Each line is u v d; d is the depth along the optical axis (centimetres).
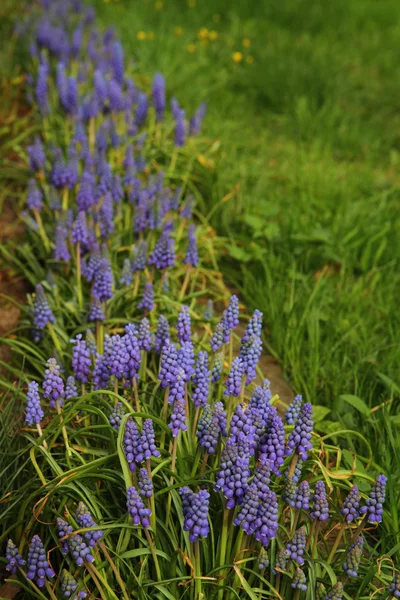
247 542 90
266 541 86
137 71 221
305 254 150
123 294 124
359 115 229
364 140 209
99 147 154
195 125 171
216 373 104
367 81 250
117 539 95
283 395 124
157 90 165
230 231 156
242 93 233
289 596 90
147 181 149
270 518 85
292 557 87
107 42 221
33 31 220
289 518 97
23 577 93
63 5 237
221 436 95
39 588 92
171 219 137
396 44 286
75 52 203
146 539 92
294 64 245
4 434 101
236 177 174
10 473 100
